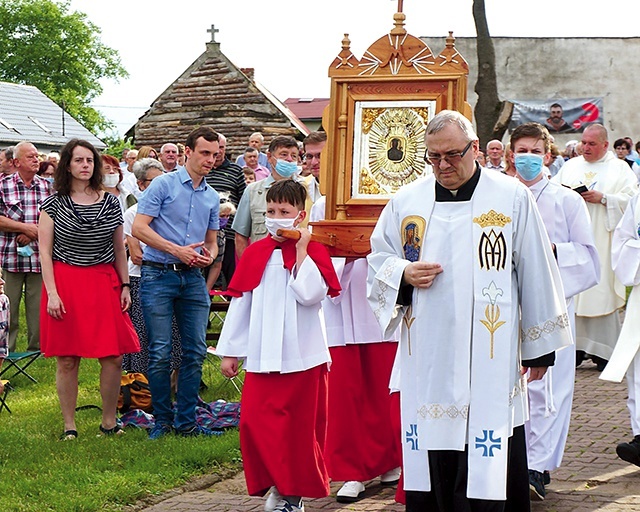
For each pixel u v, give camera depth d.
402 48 6.20
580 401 9.27
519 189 4.77
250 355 5.79
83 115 67.19
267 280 5.87
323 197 6.86
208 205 7.83
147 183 9.28
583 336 10.72
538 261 4.75
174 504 6.24
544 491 6.21
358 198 6.21
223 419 8.08
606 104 28.03
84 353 7.55
